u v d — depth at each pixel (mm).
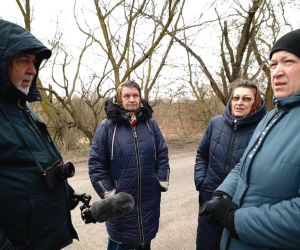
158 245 2744
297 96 1096
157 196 2178
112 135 2076
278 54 1141
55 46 9148
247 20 8242
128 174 2021
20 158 1145
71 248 2693
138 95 2131
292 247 938
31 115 1422
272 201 1066
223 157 1994
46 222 1245
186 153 7738
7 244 1039
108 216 1453
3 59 1156
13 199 1104
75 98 10703
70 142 9906
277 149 1087
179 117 12047
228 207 1199
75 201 1652
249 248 1127
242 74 9016
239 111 1966
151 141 2146
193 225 3199
